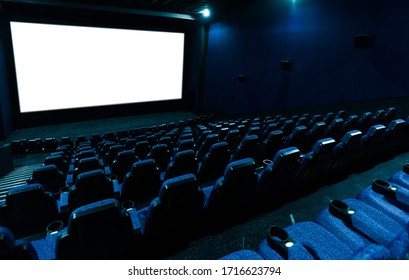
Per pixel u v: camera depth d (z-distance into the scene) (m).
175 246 2.13
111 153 5.28
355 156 3.34
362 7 7.36
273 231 1.68
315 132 4.55
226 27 13.13
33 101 11.74
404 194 1.99
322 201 2.78
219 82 14.21
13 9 10.59
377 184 2.17
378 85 7.17
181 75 15.48
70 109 13.08
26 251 1.29
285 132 5.74
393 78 6.80
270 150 4.19
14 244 1.26
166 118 14.88
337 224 1.84
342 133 5.03
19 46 10.95
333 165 3.09
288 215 2.54
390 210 1.97
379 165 3.70
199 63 15.05
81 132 11.81
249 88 12.06
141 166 2.82
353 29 7.64
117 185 3.59
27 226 2.41
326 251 1.60
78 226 1.42
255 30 11.32
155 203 1.81
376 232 1.68
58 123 12.88
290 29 9.69
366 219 1.77
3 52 10.59
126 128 12.67
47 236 2.18
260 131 6.04
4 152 6.38
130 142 6.15
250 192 2.40
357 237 1.73
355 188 3.05
